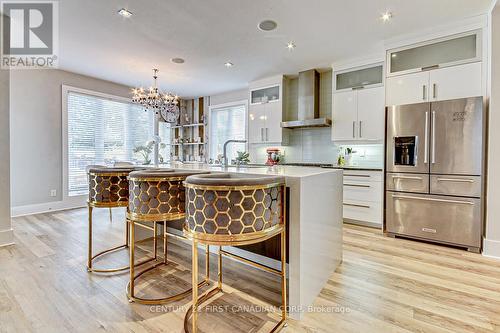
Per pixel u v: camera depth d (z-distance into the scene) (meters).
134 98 4.32
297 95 4.84
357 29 3.00
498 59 2.46
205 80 5.02
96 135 5.02
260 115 5.02
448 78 2.91
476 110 2.60
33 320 1.48
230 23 2.87
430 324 1.48
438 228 2.82
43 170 4.34
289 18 2.77
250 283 1.95
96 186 2.11
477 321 1.51
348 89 3.95
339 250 2.31
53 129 4.44
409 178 2.99
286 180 1.57
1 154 2.66
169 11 2.62
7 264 2.23
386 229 3.18
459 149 2.69
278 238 2.02
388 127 3.15
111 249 2.58
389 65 3.28
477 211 2.61
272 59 3.96
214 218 1.26
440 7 2.55
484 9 2.59
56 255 2.44
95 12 2.64
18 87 4.07
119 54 3.74
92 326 1.43
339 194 2.31
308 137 4.79
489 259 2.43
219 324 1.48
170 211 1.71
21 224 3.54
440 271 2.16
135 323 1.46
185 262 2.33
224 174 1.63
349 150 4.24
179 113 6.68
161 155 6.34
